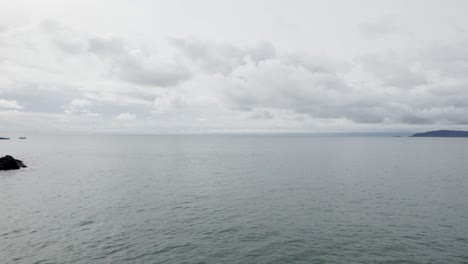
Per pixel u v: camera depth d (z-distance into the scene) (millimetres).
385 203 37094
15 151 137500
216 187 47969
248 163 86188
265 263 21078
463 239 25188
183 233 26812
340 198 39969
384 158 100688
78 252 22703
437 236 25922
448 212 33094
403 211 33531
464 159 95688
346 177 58062
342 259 21656
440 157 104312
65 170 69500
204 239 25391
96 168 73562
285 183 51531
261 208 35094
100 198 40094
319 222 29812
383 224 29125
